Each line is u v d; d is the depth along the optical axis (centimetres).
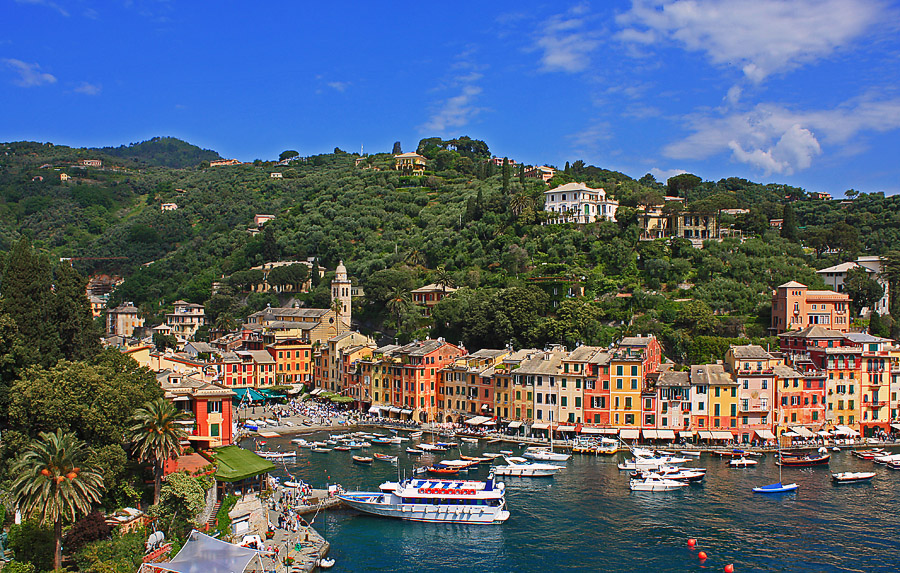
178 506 9962
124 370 12825
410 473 14612
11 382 10975
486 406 18762
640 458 14975
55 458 8356
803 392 17100
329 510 12581
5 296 11744
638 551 10669
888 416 17625
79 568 8600
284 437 18288
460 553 10712
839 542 10912
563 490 13450
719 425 16750
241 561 8550
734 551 10625
